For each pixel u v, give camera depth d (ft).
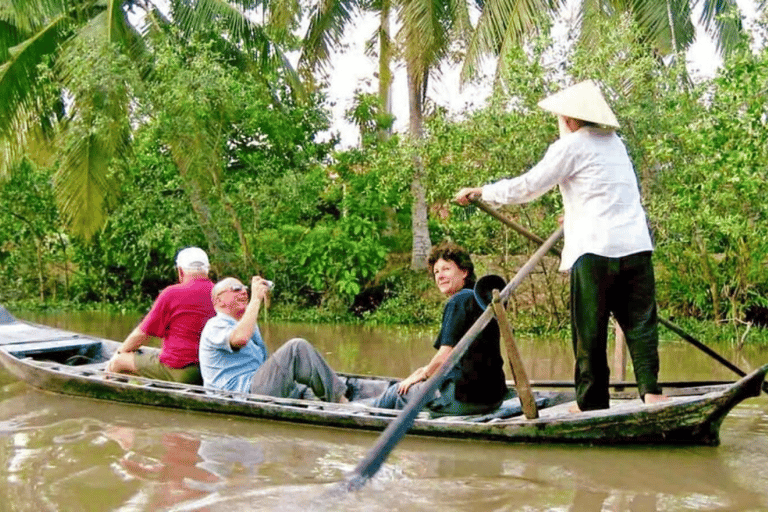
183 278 19.97
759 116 22.13
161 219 44.45
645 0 37.29
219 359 17.87
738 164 22.88
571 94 14.90
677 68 29.86
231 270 45.39
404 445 14.61
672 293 35.86
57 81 42.37
